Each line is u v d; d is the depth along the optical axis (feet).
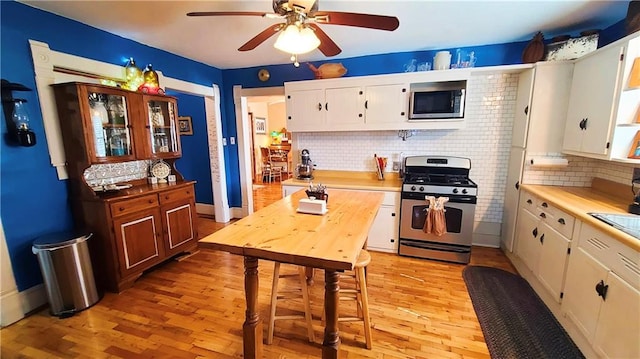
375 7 7.08
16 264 6.92
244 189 14.74
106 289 8.13
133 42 9.36
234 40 9.39
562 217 6.49
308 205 6.09
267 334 6.31
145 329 6.54
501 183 10.59
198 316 7.00
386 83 10.27
